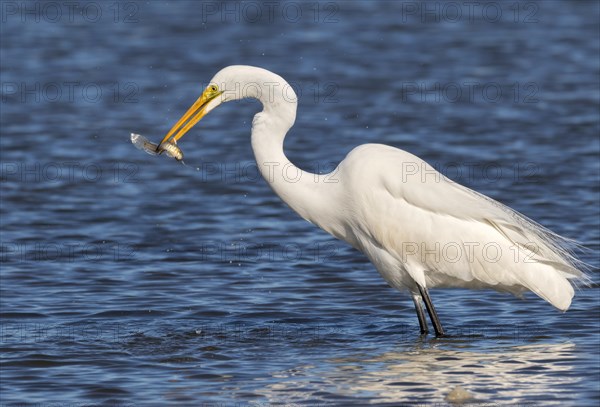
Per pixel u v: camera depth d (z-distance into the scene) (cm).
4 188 1902
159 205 1803
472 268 1131
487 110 2595
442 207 1123
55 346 1084
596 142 2239
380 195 1130
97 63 3188
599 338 1099
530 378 962
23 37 3550
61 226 1664
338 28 3703
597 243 1511
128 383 965
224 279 1376
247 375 988
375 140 2309
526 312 1218
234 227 1659
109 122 2497
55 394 933
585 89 2795
